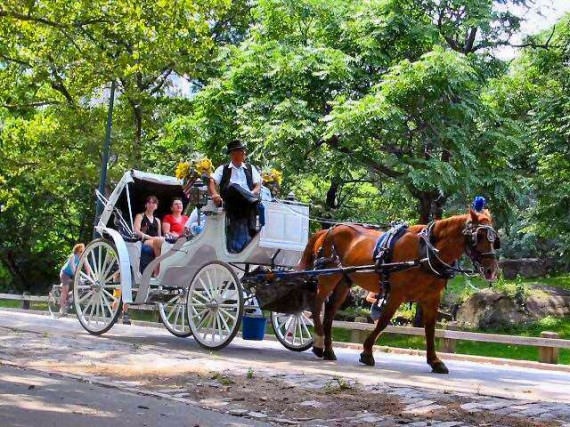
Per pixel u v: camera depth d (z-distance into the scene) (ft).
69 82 108.17
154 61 82.43
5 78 113.19
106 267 54.39
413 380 37.55
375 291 45.44
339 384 32.89
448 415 27.63
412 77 76.89
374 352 63.31
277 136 79.46
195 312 49.19
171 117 108.47
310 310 50.31
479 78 84.28
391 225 45.55
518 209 98.94
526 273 125.90
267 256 48.42
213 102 90.58
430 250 42.22
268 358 45.19
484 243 40.70
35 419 23.90
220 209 48.55
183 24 77.77
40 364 36.70
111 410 26.25
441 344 63.93
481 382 38.42
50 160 106.93
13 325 58.59
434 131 79.51
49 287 151.74
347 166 82.99
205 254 50.26
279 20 92.17
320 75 84.28
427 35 83.20
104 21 77.97
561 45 96.99
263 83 88.53
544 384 39.55
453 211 87.30
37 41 97.55
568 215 94.17
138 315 99.25
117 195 55.57
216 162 89.76
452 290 103.81
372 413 27.94
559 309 97.30
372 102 76.89
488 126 84.23
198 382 33.09
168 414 26.37
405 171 80.18
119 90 105.81
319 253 48.49
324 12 90.27
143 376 34.32
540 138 91.50
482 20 83.56
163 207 58.18
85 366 36.76
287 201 49.06
